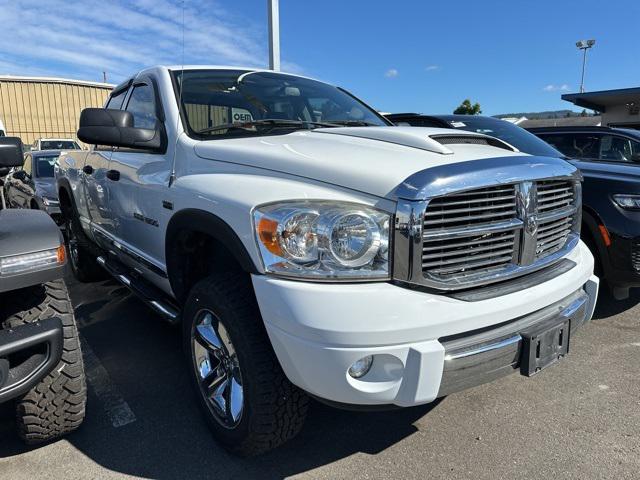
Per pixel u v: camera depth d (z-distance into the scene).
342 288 1.92
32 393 2.37
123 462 2.45
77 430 2.71
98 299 4.87
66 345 2.41
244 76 3.57
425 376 1.93
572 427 2.72
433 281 1.99
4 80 21.58
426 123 6.09
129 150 3.61
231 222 2.21
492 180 2.10
